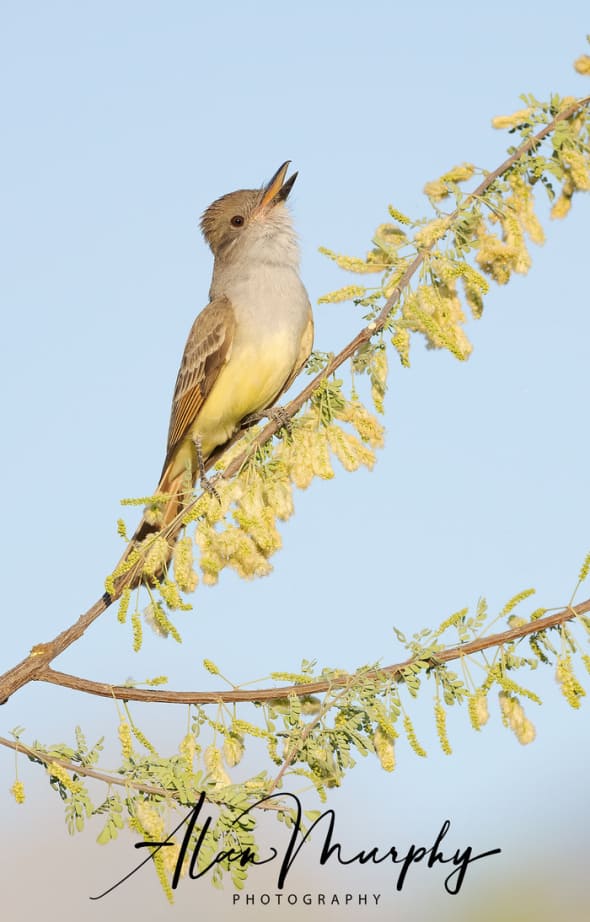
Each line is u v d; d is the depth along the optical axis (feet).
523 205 29.55
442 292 29.12
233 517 27.14
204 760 23.93
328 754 23.93
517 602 24.12
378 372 29.01
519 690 23.30
